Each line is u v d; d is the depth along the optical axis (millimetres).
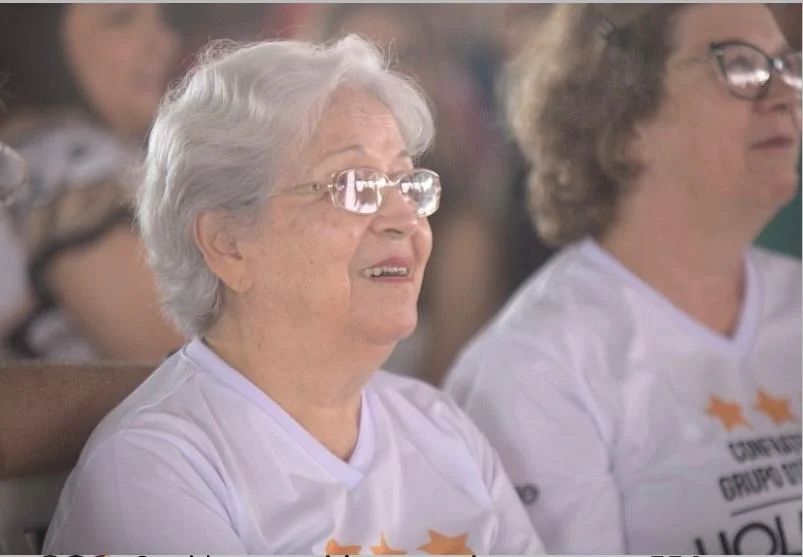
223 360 3852
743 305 5168
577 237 5227
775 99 5176
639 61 5137
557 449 4680
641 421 4836
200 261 3818
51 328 4691
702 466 4820
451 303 5234
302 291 3729
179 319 3955
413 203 3840
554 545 4598
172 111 3852
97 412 3906
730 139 5133
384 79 3906
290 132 3654
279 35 4977
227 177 3686
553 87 5207
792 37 5234
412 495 3992
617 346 4922
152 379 3887
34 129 4707
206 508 3477
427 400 4352
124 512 3438
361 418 3996
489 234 5242
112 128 4754
